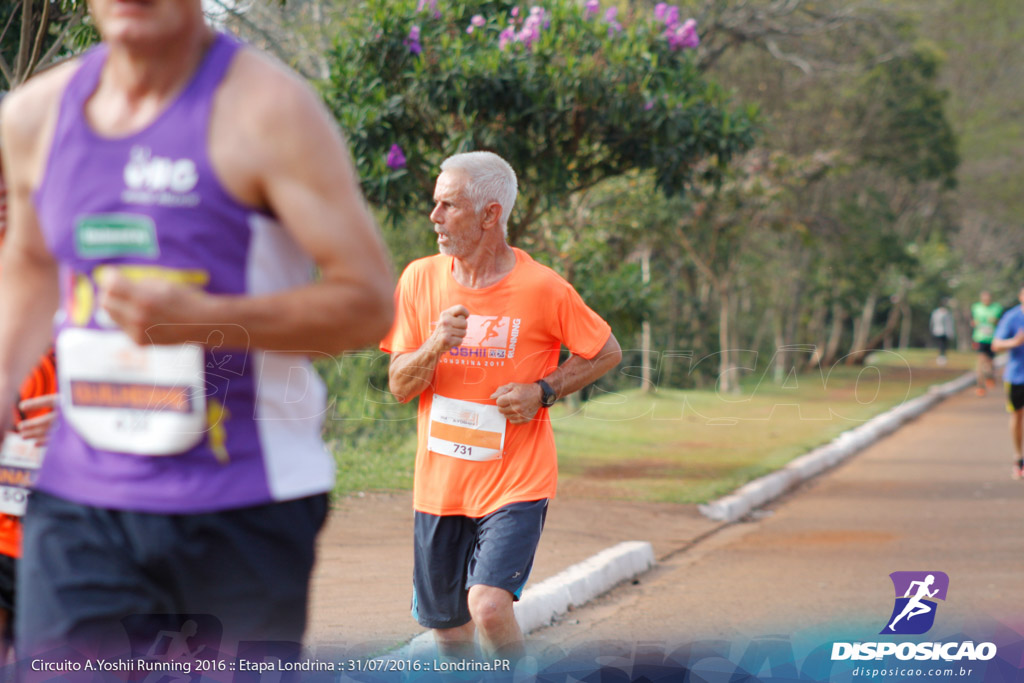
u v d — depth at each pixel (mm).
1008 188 86250
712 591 13742
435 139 22062
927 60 61094
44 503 4324
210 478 4145
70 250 4090
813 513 20516
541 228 27328
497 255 8312
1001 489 23734
